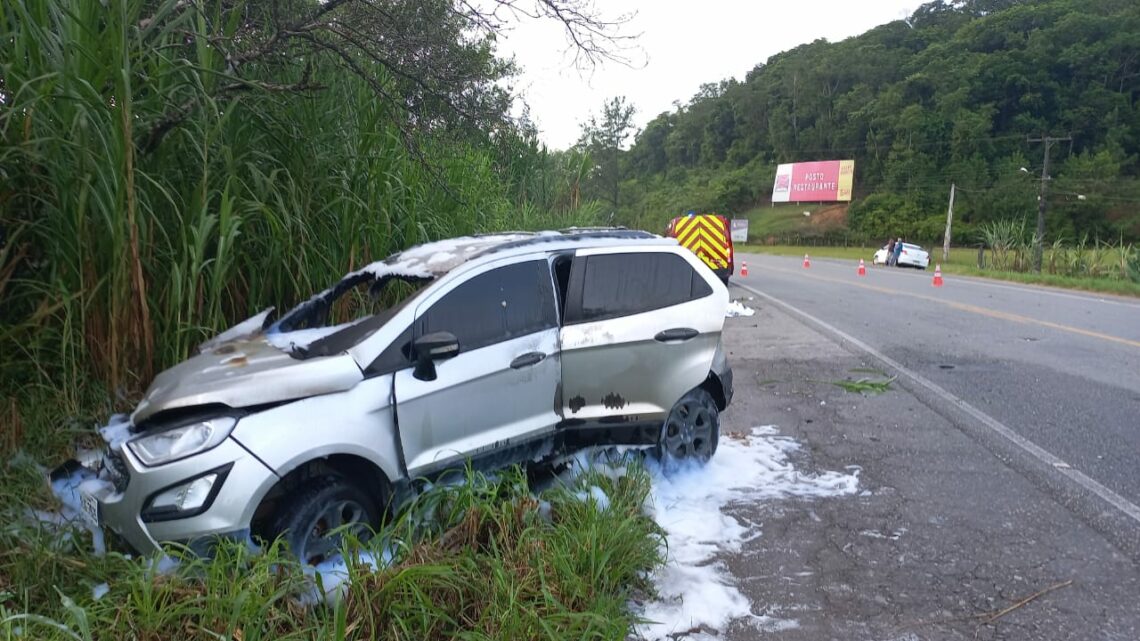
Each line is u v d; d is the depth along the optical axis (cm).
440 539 339
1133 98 9900
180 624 277
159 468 312
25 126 423
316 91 602
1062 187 8312
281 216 549
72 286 455
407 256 470
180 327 466
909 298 1752
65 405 439
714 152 14050
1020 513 454
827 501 474
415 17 668
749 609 344
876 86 11906
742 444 587
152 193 501
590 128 4722
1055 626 330
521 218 1235
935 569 384
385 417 361
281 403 337
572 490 415
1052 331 1177
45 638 271
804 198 10494
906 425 645
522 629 290
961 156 9800
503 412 411
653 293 490
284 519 330
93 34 434
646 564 368
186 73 495
